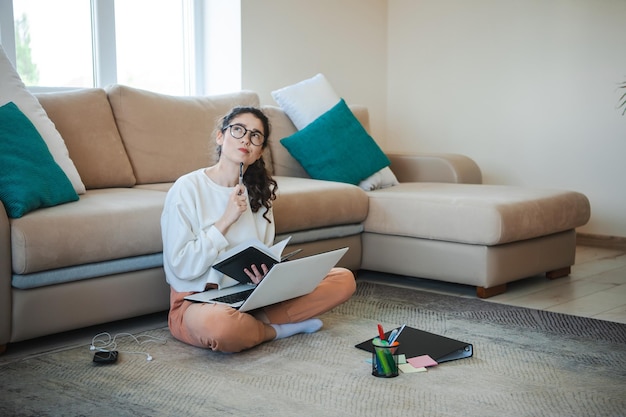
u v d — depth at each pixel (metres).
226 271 2.54
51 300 2.54
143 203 2.85
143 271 2.82
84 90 3.43
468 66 5.25
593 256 4.46
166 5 4.42
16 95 3.00
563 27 4.82
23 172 2.59
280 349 2.58
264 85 4.61
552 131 4.92
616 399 2.13
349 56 5.25
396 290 3.53
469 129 5.29
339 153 3.96
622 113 4.64
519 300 3.36
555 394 2.17
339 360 2.46
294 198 3.33
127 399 2.10
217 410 2.03
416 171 4.45
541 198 3.57
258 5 4.50
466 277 3.40
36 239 2.44
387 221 3.65
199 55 4.57
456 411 2.04
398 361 2.40
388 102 5.62
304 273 2.54
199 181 2.67
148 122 3.59
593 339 2.73
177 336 2.64
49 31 3.84
